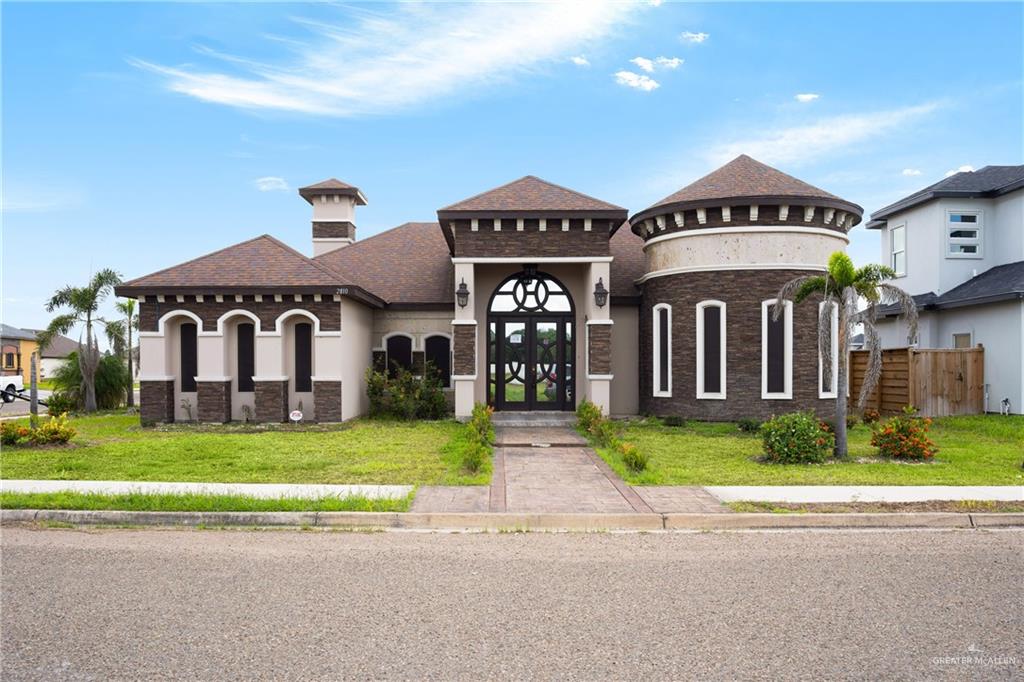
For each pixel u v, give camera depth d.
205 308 16.98
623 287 19.70
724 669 4.30
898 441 12.21
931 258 21.64
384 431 15.77
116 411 22.22
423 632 4.87
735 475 10.74
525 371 19.19
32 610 5.29
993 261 21.23
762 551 7.09
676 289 17.20
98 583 5.95
